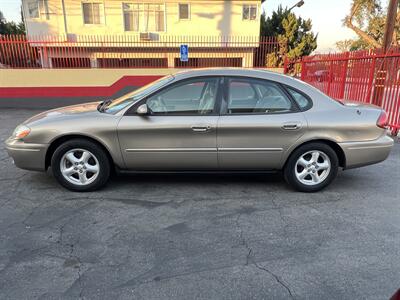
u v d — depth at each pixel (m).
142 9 20.05
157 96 4.18
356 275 2.75
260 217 3.73
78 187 4.31
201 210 3.89
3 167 5.36
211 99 4.19
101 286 2.59
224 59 20.70
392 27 8.55
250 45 20.14
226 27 20.66
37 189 4.45
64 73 12.24
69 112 4.45
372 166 5.57
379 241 3.26
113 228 3.46
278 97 4.25
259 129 4.14
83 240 3.24
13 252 3.03
